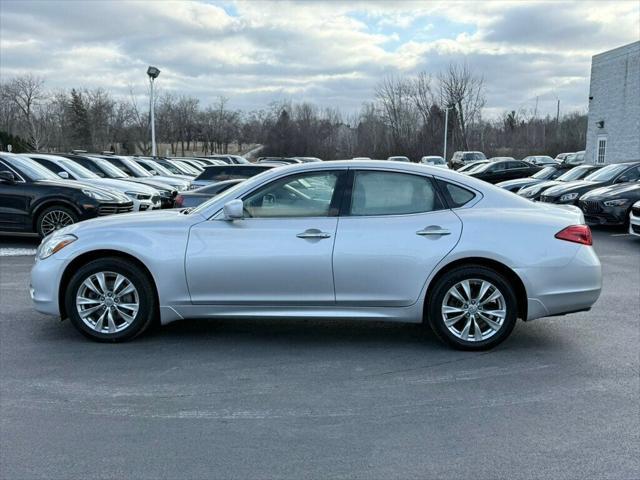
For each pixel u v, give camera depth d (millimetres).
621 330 5605
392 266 4777
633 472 3084
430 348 5074
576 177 16453
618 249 10719
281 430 3570
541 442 3410
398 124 67125
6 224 10641
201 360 4777
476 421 3686
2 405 3912
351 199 4922
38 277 5094
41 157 13602
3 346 5086
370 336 5418
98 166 16125
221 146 74625
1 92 64938
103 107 64250
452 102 64625
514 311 4867
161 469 3123
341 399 4023
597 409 3859
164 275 4910
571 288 4828
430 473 3080
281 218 4914
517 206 4992
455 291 4863
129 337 5117
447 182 4984
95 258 5094
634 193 12438
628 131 27672
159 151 72375
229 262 4844
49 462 3189
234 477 3047
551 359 4801
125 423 3660
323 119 70688
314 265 4785
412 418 3732
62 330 5547
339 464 3176
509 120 75438
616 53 28359
